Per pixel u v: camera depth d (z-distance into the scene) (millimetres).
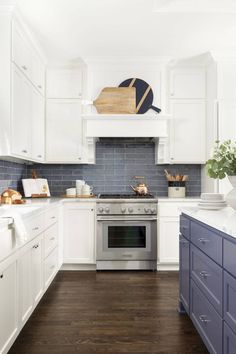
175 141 4020
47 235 2953
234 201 1869
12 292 1948
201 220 1836
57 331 2260
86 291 3064
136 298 2887
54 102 3982
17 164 3865
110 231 3752
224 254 1555
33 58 3416
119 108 3938
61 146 3994
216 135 3723
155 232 3740
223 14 2840
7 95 2699
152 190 4332
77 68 3980
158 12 2787
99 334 2221
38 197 3895
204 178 4188
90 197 3910
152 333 2238
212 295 1742
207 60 3902
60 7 2697
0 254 1745
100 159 4340
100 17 2873
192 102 4016
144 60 3900
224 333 1558
